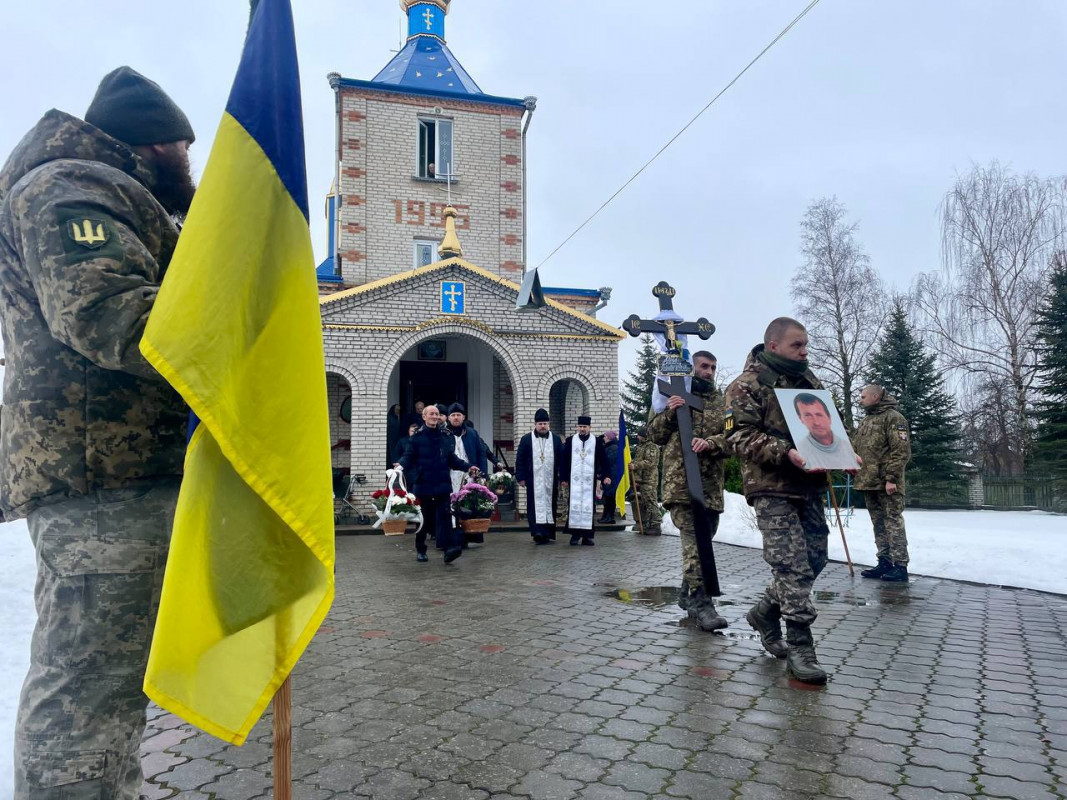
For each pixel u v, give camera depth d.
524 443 12.72
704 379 6.29
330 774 3.16
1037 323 24.25
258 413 1.92
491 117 21.64
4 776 3.12
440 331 16.19
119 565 1.96
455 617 6.38
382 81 22.16
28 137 2.09
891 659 5.04
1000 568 8.55
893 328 30.08
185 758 3.40
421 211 20.81
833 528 12.11
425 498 9.99
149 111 2.25
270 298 2.01
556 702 4.10
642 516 14.16
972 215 27.72
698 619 5.99
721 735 3.60
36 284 1.86
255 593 1.94
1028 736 3.61
